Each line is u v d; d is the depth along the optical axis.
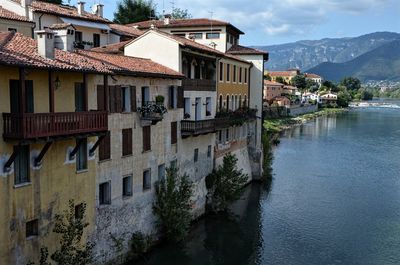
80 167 26.92
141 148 33.03
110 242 29.98
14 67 21.52
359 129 126.50
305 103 196.00
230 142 52.03
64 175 25.25
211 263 34.09
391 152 86.06
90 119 24.80
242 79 57.72
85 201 27.14
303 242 39.16
